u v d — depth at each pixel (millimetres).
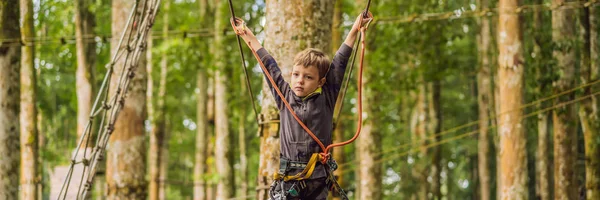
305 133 5875
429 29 21156
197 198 26312
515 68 15461
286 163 5914
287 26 9602
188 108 36219
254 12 24250
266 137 9859
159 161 26812
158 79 29266
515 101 15469
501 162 15742
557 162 17281
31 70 17766
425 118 27578
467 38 27781
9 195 14555
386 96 24797
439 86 27750
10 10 14742
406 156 29922
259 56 6223
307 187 5895
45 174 31281
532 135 25641
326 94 5980
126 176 15406
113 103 9766
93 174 9789
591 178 17000
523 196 15352
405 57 22312
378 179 20688
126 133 15469
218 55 22703
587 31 17562
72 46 21984
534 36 17750
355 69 21688
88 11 19516
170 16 24609
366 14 6277
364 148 20844
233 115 25297
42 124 28953
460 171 39406
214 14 25219
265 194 9758
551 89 17406
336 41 20781
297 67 5871
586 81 17406
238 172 39281
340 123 21172
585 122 17203
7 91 14656
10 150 14633
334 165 6000
